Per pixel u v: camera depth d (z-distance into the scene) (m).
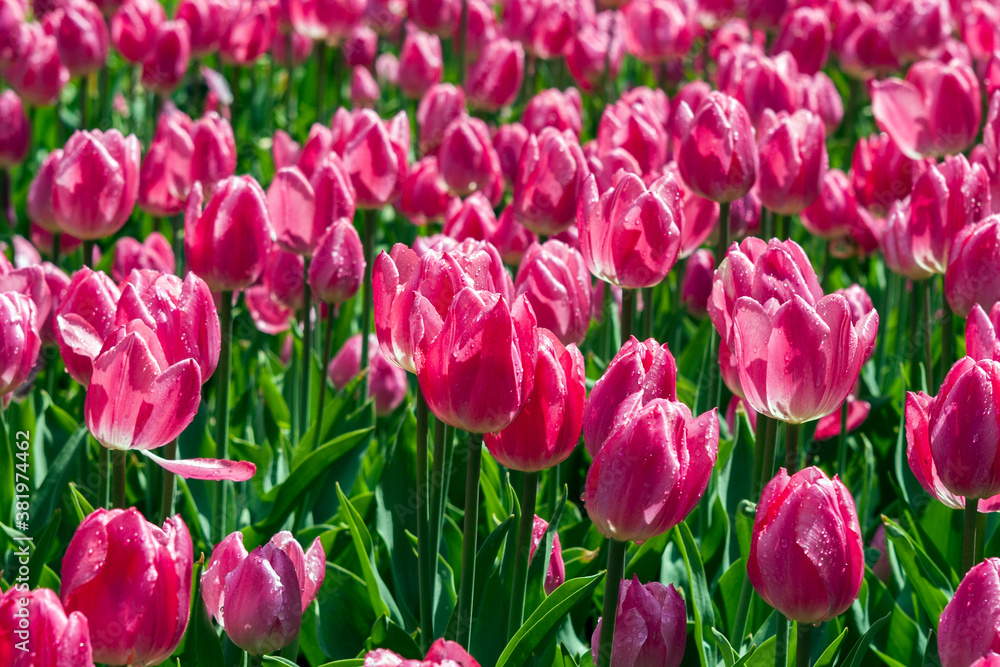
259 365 3.80
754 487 2.66
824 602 1.68
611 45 6.64
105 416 1.92
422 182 4.14
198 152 3.72
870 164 4.09
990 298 2.59
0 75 5.96
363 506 2.89
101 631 1.59
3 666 1.41
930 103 3.76
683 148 3.03
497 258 2.24
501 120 6.78
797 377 1.95
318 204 3.09
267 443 3.28
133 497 3.13
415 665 1.42
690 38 6.27
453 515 2.92
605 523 1.73
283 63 7.21
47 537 2.35
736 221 3.74
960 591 1.70
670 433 1.66
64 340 2.14
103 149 3.06
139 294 2.12
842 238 4.27
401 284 2.14
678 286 3.95
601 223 2.59
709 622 2.43
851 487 3.43
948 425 1.91
